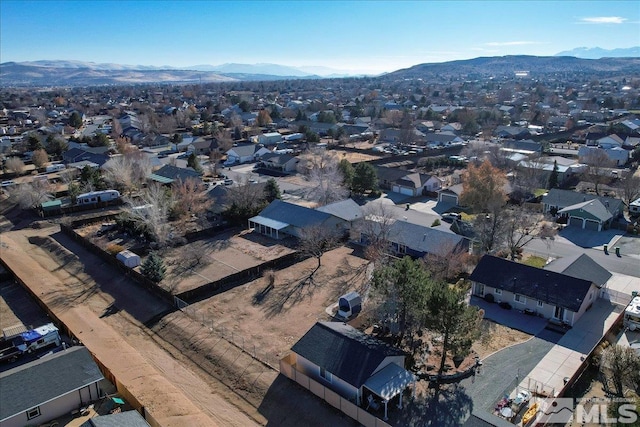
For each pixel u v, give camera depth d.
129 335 38.69
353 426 27.20
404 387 28.25
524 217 54.94
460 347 30.45
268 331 37.94
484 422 24.78
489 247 50.28
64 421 27.92
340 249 54.94
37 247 58.72
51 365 29.78
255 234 60.69
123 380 31.48
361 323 37.59
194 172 82.69
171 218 63.62
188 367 34.25
